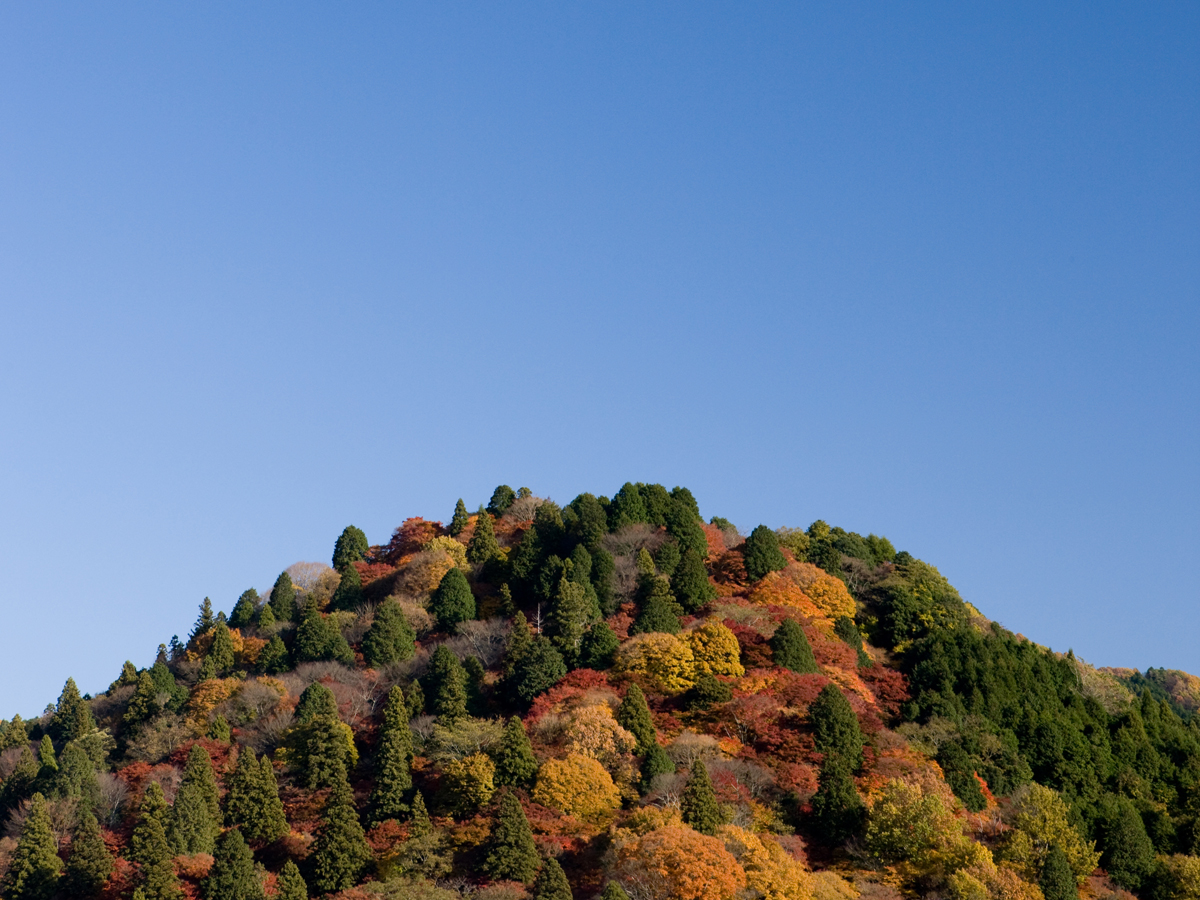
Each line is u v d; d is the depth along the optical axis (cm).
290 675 11650
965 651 11256
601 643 11050
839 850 8831
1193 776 10512
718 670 10431
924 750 9969
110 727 11800
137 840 9062
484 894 8081
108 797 10119
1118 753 10625
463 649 11750
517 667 11006
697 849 7794
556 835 8769
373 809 9356
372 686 11431
